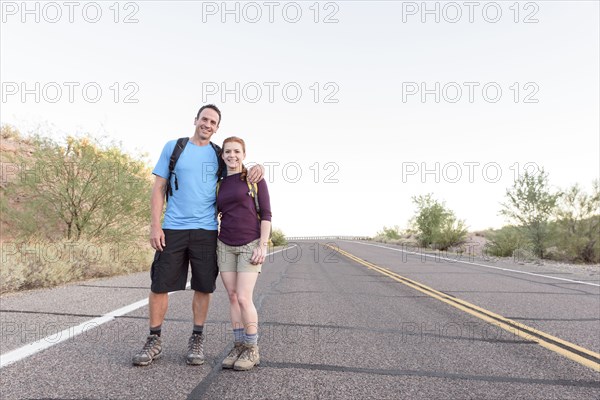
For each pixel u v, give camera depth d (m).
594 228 18.31
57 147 11.52
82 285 7.64
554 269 14.45
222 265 3.41
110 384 2.77
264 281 9.66
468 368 3.45
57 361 3.22
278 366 3.34
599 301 7.40
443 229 30.25
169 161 3.43
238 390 2.78
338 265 15.00
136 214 12.61
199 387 2.80
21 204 11.61
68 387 2.70
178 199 3.41
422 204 33.69
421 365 3.49
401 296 7.65
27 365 3.10
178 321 4.82
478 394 2.87
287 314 5.71
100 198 11.96
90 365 3.15
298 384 2.93
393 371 3.30
